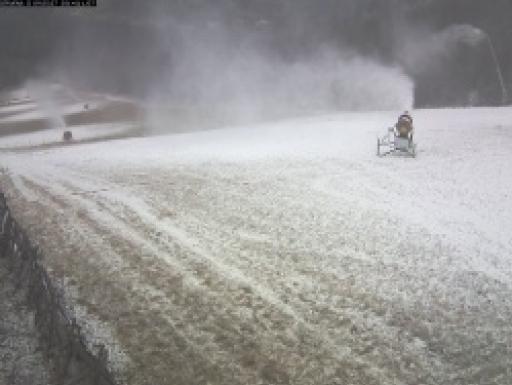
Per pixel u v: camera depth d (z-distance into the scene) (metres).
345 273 15.22
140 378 11.02
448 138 32.09
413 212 19.98
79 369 10.20
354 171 25.92
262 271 15.55
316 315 13.09
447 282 14.48
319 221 19.47
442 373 10.84
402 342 11.89
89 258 16.98
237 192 23.45
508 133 32.41
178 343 12.16
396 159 27.78
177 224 19.73
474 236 17.48
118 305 13.93
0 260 16.38
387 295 13.91
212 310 13.53
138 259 16.75
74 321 11.06
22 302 13.97
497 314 12.83
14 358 11.73
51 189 26.12
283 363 11.34
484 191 21.83
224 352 11.78
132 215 21.03
